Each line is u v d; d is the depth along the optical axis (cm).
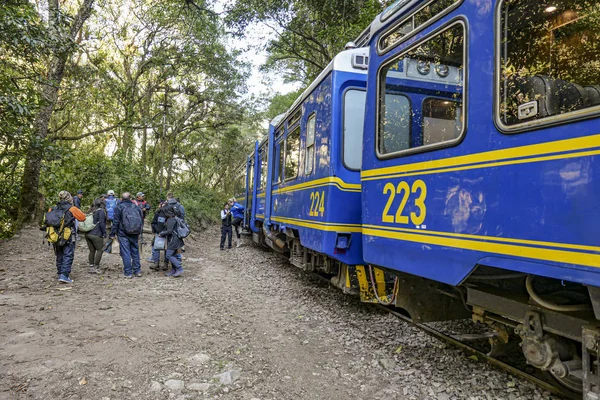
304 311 594
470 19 294
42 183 1390
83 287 706
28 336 447
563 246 215
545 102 236
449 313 425
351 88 553
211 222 2448
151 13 2016
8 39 841
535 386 328
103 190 1541
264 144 1258
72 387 332
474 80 286
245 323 530
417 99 352
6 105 898
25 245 1083
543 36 246
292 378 366
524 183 242
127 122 1788
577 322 250
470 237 281
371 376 372
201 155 3731
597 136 202
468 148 287
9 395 316
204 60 2289
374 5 1194
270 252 1302
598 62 220
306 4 1464
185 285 765
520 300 291
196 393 332
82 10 1298
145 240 1354
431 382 352
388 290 502
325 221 540
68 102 1705
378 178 405
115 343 434
